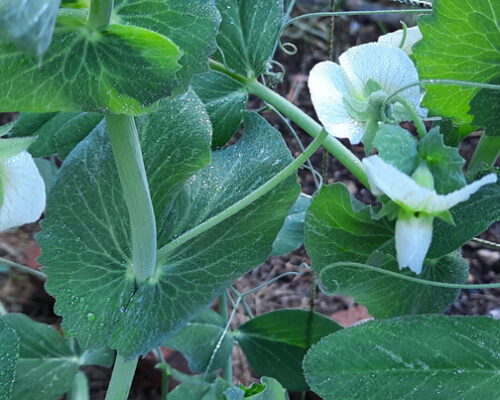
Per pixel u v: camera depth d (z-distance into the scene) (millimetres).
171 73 131
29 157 152
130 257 182
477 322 174
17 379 231
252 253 193
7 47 126
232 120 212
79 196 176
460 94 179
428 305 198
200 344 247
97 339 183
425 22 169
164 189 186
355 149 366
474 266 336
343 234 188
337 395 173
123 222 179
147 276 181
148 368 314
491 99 179
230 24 208
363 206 186
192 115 184
